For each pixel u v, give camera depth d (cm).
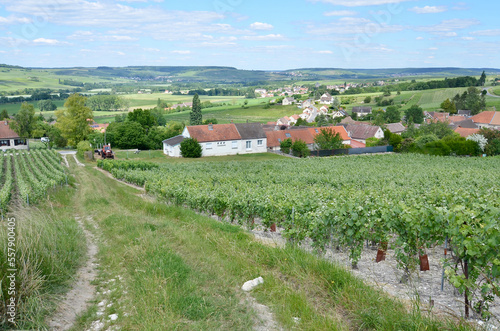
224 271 743
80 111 7738
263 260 806
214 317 549
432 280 791
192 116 11262
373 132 8475
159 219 1320
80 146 6319
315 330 510
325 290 652
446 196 1263
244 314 564
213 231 1097
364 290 622
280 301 604
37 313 527
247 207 1370
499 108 13938
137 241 946
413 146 6041
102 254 879
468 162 4312
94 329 532
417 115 12912
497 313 614
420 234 786
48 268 662
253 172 3478
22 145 7738
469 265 648
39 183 2492
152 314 548
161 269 710
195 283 665
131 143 7462
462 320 521
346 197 1423
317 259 773
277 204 1239
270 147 6588
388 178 2583
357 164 4103
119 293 647
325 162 4412
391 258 977
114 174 3903
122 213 1444
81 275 737
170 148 5806
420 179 2500
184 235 1003
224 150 5931
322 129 6122
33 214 938
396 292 709
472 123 10400
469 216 747
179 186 2008
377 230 888
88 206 1773
